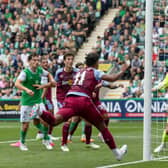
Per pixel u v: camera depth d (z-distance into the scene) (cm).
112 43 5469
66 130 2552
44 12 6000
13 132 3662
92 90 2038
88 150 2588
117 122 4631
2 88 5194
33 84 2516
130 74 5112
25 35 5744
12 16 6016
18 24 5919
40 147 2712
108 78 1997
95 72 2027
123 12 5734
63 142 2561
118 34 5550
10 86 5203
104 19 5888
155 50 4200
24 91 2533
